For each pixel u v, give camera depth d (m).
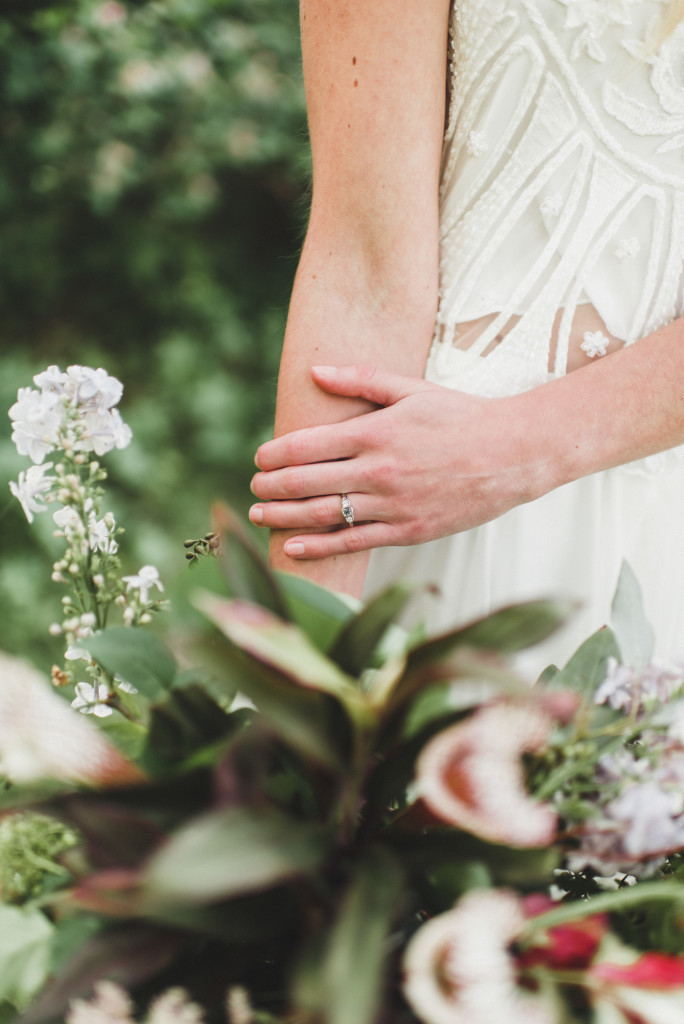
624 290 0.98
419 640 0.75
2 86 2.77
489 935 0.66
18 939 0.71
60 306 3.02
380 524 0.94
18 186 2.91
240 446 2.77
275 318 3.12
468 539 0.98
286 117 3.02
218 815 0.67
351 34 0.92
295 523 0.95
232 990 0.68
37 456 0.86
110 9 2.82
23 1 2.76
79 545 0.84
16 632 2.02
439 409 0.93
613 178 0.96
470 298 0.97
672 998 0.67
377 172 0.93
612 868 0.72
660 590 1.01
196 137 2.97
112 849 0.68
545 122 0.95
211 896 0.66
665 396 0.93
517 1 0.94
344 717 0.70
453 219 0.98
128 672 0.74
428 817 0.70
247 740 0.69
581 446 0.92
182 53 2.89
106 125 2.88
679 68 0.94
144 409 2.78
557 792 0.71
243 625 0.66
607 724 0.73
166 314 3.07
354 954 0.64
